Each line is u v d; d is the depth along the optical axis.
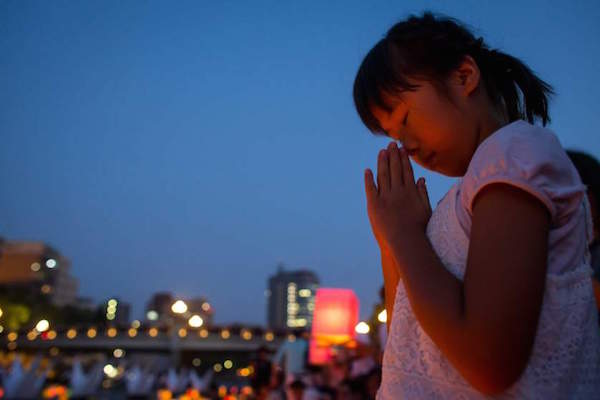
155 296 151.38
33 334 62.47
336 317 7.65
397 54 0.90
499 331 0.67
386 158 0.93
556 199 0.74
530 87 1.02
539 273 0.70
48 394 23.22
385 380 0.84
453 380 0.74
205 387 22.72
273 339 60.94
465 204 0.79
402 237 0.83
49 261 118.56
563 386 0.73
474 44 0.98
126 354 71.88
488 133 0.89
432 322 0.73
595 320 0.79
